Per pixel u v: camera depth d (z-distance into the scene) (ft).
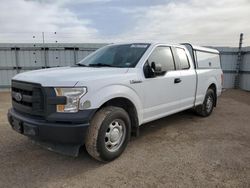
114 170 11.53
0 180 10.57
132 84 13.17
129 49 15.60
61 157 12.99
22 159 12.75
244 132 17.72
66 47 46.96
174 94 16.72
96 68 13.73
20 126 11.69
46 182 10.44
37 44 46.24
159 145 14.83
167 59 16.40
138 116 13.89
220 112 24.95
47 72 12.48
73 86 10.71
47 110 10.77
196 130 18.11
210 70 21.91
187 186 10.11
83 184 10.27
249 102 32.30
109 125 11.94
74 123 10.76
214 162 12.43
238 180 10.63
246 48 46.93
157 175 11.03
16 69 46.37
